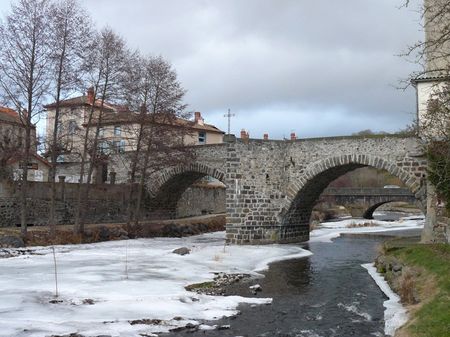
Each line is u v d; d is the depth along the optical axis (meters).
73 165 51.19
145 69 41.12
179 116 42.19
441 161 22.73
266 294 19.16
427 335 11.31
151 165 41.44
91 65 38.22
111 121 42.72
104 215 42.50
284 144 36.50
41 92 35.38
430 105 20.69
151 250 30.70
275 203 36.22
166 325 13.98
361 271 24.97
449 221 23.59
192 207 54.34
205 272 23.20
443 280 15.88
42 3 32.22
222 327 14.28
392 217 77.81
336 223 62.44
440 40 15.70
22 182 32.50
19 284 18.44
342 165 34.16
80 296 16.72
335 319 15.50
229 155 35.69
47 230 33.69
